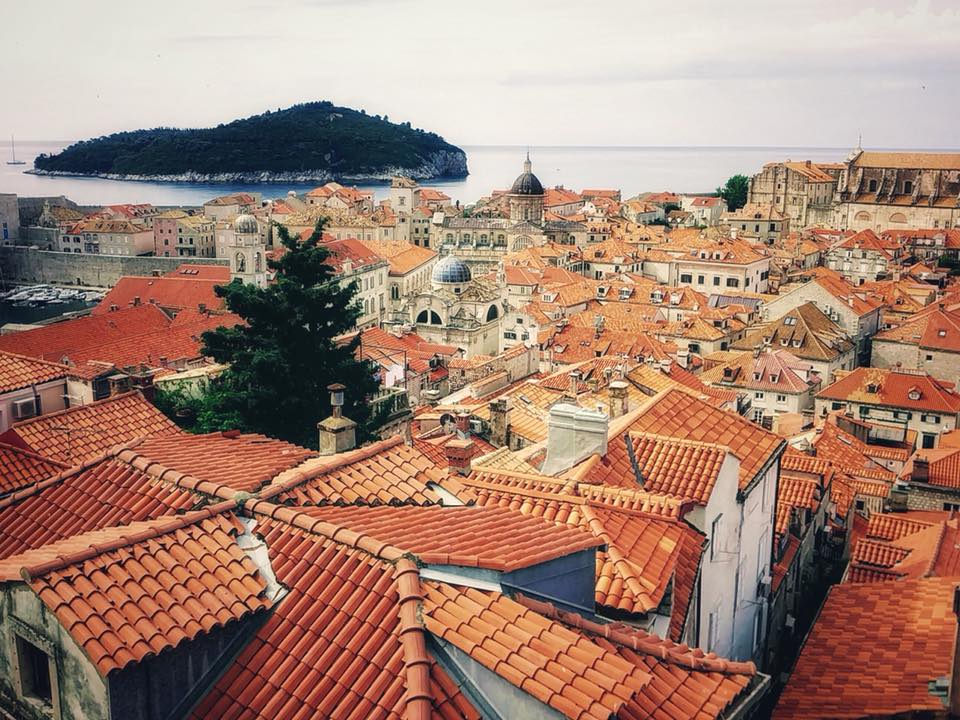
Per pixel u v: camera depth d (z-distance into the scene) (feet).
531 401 207.00
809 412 402.31
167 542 57.93
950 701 86.84
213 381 184.65
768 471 123.24
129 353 349.61
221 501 64.69
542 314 518.78
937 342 467.93
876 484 230.27
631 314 538.06
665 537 83.82
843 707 93.71
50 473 109.70
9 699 55.98
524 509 82.12
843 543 196.44
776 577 139.95
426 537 61.87
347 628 53.36
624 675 51.31
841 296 506.48
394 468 74.38
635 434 109.81
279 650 53.47
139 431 128.88
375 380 183.32
